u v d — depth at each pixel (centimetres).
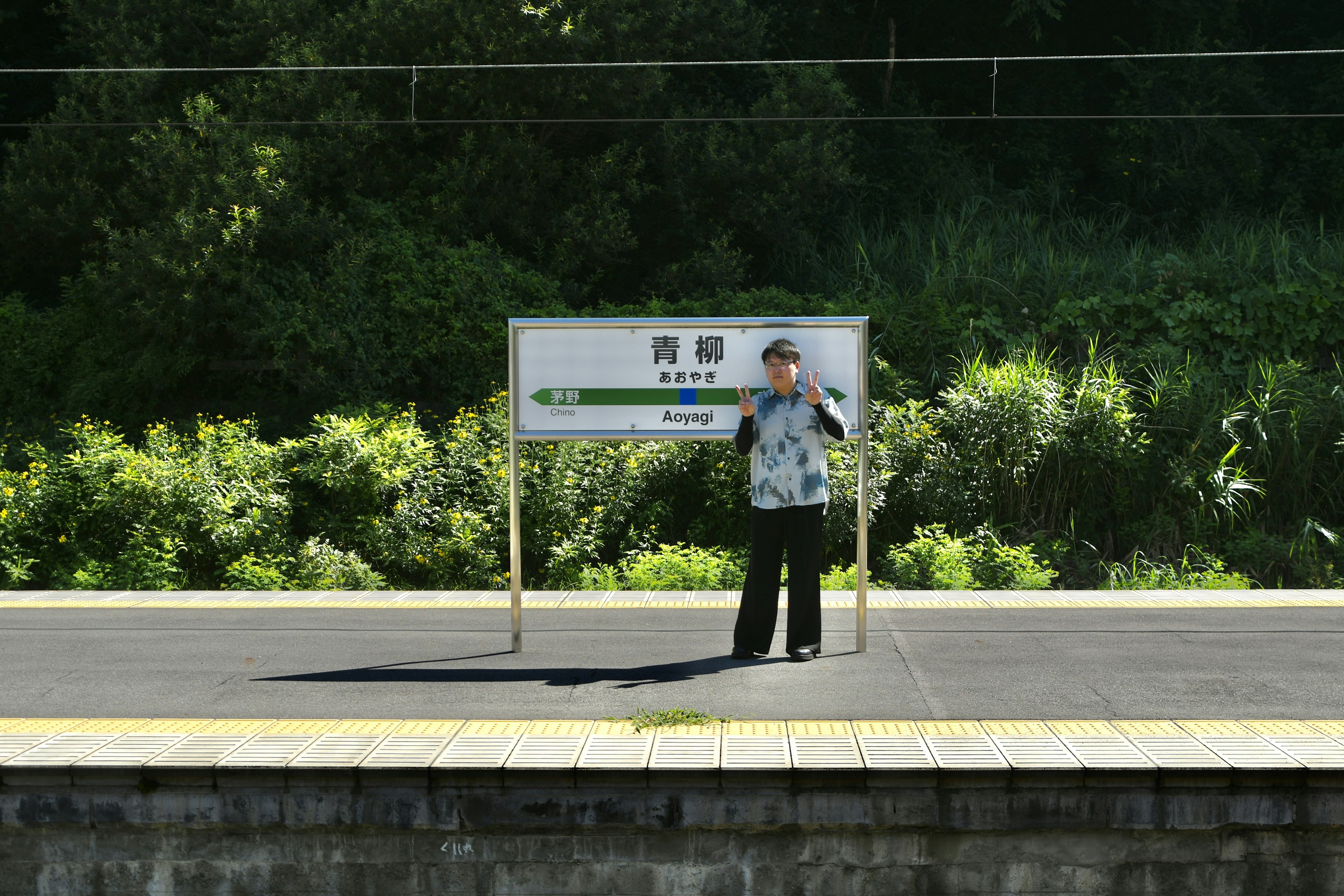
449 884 360
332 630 598
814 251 1572
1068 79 2036
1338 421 1184
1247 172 1847
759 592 520
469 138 1441
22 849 362
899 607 659
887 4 2011
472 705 437
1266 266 1427
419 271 1337
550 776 356
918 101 1980
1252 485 1160
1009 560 963
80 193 1355
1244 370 1309
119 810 360
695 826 357
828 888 359
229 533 958
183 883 362
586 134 1555
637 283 1595
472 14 1409
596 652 542
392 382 1337
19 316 1406
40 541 980
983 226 1586
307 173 1334
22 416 1358
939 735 390
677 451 1055
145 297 1244
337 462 1032
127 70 1277
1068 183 1883
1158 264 1403
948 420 1116
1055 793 353
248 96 1406
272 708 433
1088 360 1304
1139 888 356
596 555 1020
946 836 358
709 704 436
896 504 1069
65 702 444
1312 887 354
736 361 527
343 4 1549
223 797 359
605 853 359
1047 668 498
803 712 423
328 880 361
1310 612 635
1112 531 1155
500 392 1188
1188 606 657
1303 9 2005
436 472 1064
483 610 659
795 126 1571
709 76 1698
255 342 1241
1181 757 361
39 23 1622
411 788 358
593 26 1438
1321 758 359
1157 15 1972
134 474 960
